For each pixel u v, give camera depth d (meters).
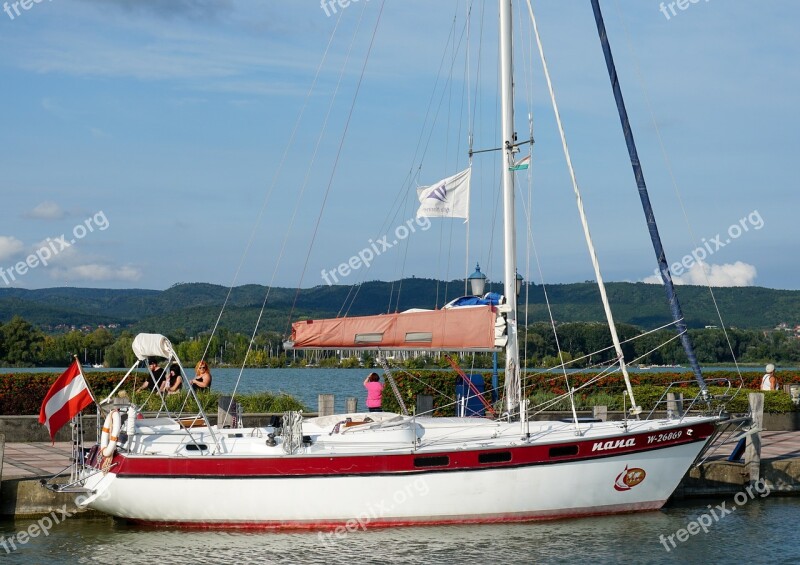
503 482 15.75
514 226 16.98
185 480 15.43
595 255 18.53
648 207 19.55
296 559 14.16
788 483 19.27
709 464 18.97
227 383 63.94
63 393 15.81
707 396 18.39
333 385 63.16
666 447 16.59
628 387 17.73
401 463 15.47
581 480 16.11
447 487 15.60
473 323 15.36
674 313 18.83
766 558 14.54
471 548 14.73
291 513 15.50
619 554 14.57
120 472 15.48
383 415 16.52
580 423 17.36
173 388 17.41
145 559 14.18
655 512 16.95
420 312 15.74
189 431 16.06
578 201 18.83
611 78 20.23
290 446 15.51
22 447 21.58
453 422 16.92
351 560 14.09
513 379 16.70
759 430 18.91
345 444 15.75
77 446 16.22
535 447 15.83
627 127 20.00
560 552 14.59
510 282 16.81
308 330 15.88
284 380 74.31
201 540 15.23
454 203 17.61
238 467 15.37
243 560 14.12
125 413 16.56
